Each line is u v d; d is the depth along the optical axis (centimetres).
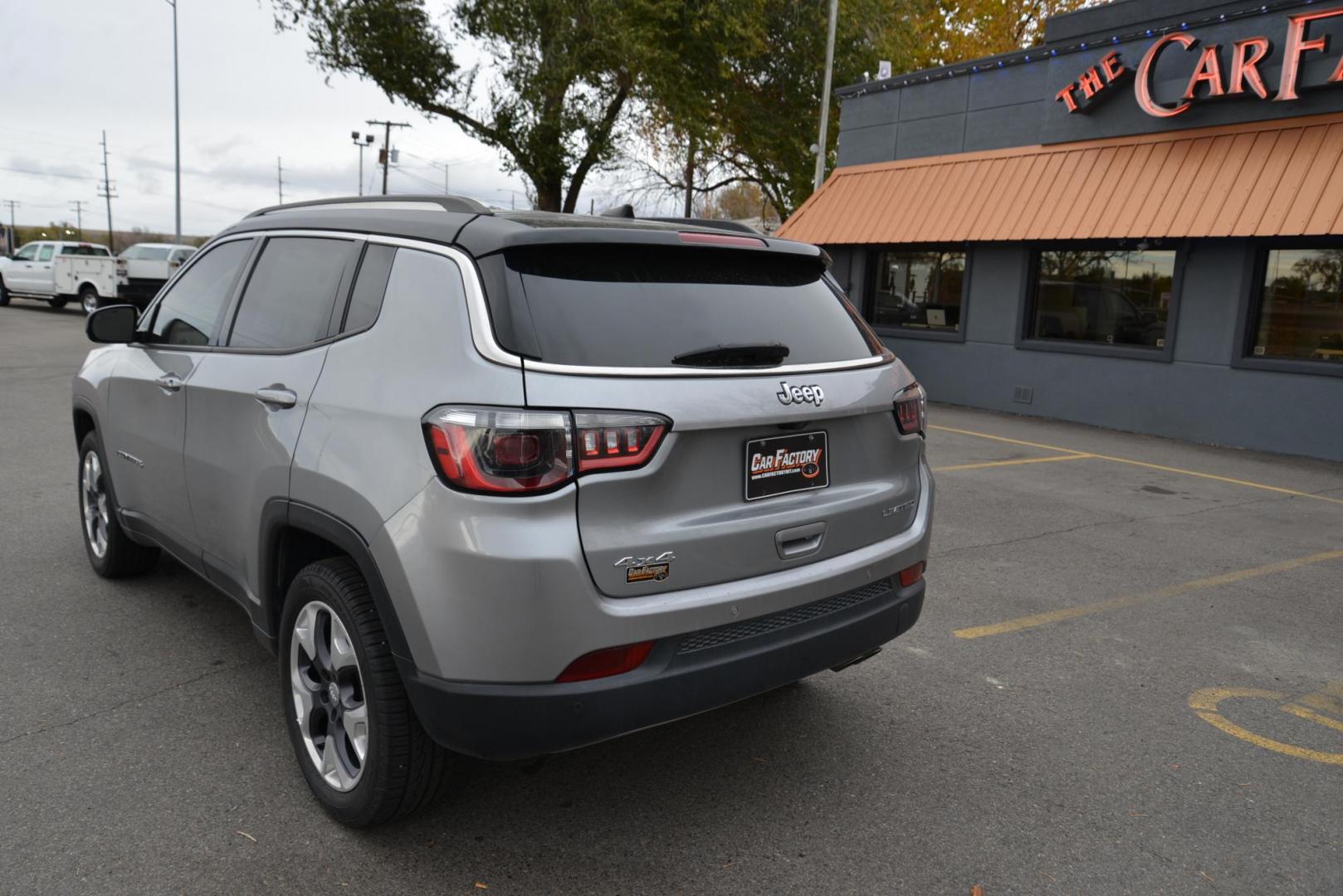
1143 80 1165
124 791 306
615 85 2402
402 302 279
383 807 277
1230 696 412
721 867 279
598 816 304
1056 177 1280
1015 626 490
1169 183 1150
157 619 452
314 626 295
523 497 237
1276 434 1100
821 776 333
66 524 604
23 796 302
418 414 252
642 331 266
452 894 262
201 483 362
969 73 1398
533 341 248
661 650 256
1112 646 467
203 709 363
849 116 1593
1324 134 1034
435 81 2398
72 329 2188
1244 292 1113
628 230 278
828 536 296
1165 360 1195
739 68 2389
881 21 2553
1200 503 802
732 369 273
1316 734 379
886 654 449
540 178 2461
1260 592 559
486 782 323
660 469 253
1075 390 1297
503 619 239
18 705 363
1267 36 1070
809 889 269
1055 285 1328
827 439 299
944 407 1432
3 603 467
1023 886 275
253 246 374
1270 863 290
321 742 303
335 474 272
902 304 1535
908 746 358
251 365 333
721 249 297
